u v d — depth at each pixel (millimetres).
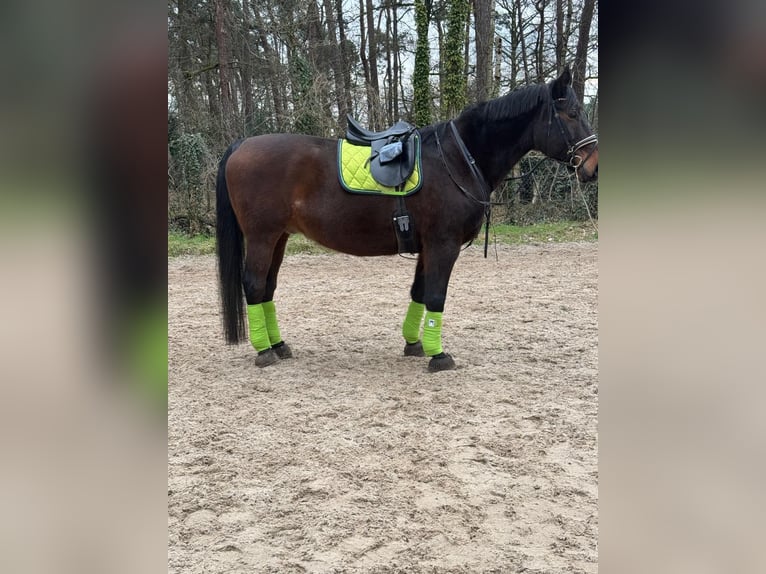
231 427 3244
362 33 19047
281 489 2576
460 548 2146
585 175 3910
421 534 2230
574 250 10016
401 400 3605
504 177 4211
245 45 15305
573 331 5230
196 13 14820
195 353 4707
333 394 3734
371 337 5156
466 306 6262
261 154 4047
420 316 4484
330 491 2543
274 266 4449
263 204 4047
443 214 3928
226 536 2232
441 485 2592
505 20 17156
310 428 3219
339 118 13875
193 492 2549
